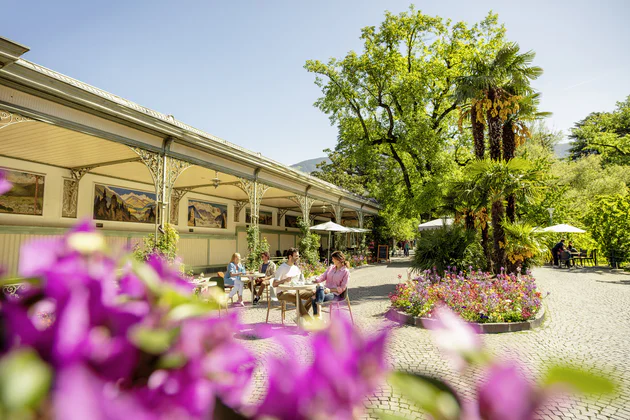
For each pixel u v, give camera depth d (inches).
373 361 15.6
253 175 600.7
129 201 616.1
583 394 10.7
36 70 279.3
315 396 14.8
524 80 448.8
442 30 864.3
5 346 11.7
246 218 954.1
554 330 256.8
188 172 581.6
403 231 1144.8
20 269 13.4
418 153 868.6
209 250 812.0
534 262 449.7
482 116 453.4
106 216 577.6
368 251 1037.8
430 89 929.5
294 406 14.9
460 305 278.8
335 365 14.8
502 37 834.2
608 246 730.2
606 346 216.7
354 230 924.6
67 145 412.5
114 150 433.1
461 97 461.1
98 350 12.0
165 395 14.1
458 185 447.8
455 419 13.3
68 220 523.5
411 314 278.5
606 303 353.7
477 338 14.1
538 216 818.2
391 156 987.3
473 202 429.4
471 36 863.1
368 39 869.8
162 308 15.9
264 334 17.4
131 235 610.5
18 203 467.8
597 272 658.8
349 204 1023.6
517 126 497.4
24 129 355.9
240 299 383.9
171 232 406.0
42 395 9.7
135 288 15.8
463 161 999.0
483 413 12.6
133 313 13.9
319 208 1133.1
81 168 531.8
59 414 8.8
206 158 488.7
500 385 12.4
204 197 805.2
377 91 915.4
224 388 15.9
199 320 16.2
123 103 363.9
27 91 283.6
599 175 1223.5
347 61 884.6
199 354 15.5
